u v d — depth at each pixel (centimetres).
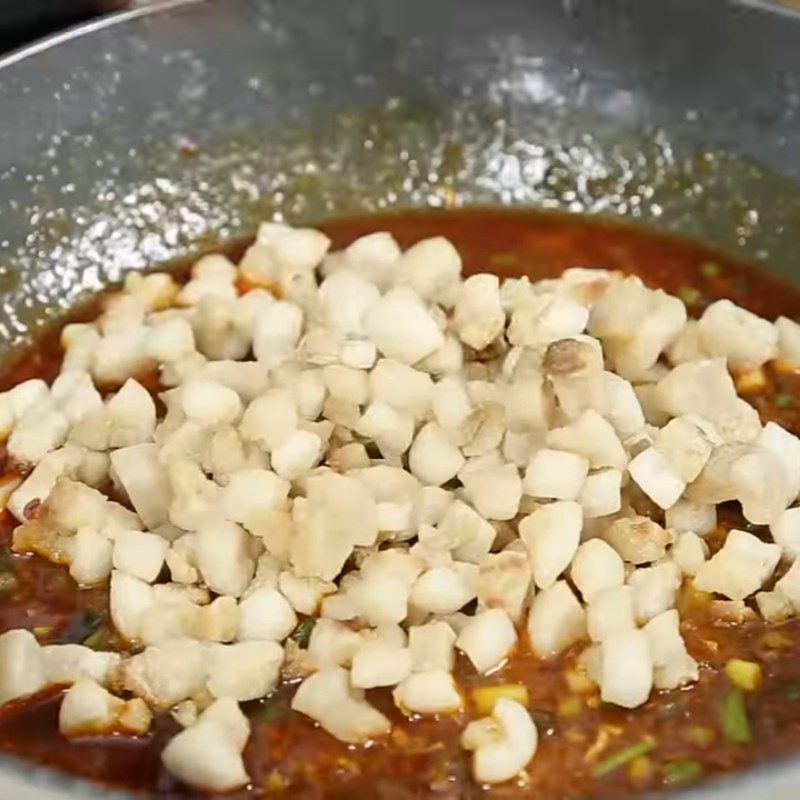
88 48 59
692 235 61
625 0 60
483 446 50
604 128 62
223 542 48
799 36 58
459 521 48
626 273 60
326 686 46
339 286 54
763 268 60
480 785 45
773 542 50
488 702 46
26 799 39
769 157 60
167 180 61
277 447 49
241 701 46
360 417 51
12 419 54
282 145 63
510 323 53
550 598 47
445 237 62
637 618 47
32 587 50
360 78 62
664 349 54
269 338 55
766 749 45
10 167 58
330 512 47
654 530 48
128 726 46
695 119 61
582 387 49
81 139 60
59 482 50
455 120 63
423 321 52
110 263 60
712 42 60
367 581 47
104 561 49
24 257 59
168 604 48
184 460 49
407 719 46
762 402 54
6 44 62
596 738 46
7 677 46
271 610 47
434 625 47
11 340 58
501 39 62
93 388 54
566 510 48
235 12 60
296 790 45
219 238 62
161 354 55
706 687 47
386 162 63
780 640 48
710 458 49
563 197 63
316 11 60
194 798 44
